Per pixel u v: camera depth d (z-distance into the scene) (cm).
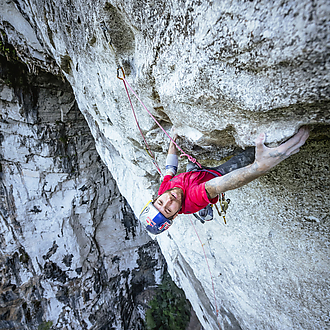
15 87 589
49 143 698
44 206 755
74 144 743
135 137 263
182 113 142
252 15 76
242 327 262
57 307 825
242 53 87
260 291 212
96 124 445
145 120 220
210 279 301
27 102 624
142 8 118
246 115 108
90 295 854
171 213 128
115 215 889
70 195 779
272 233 185
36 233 761
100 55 204
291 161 158
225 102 108
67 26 225
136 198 457
